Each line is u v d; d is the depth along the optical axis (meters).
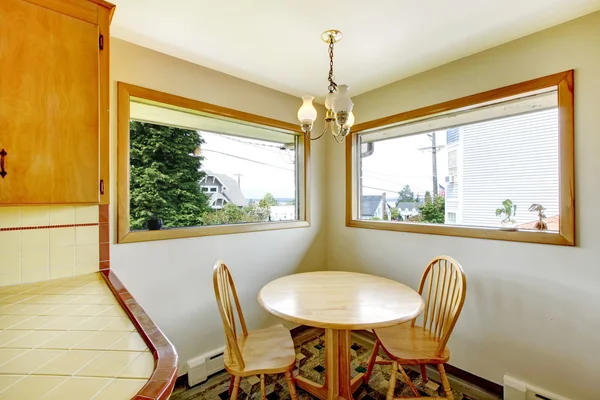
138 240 1.77
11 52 1.12
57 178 1.22
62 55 1.22
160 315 1.86
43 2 1.18
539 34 1.65
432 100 2.14
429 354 1.48
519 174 1.84
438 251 2.12
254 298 2.39
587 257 1.50
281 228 2.59
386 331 1.74
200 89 2.06
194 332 2.01
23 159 1.14
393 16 1.51
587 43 1.50
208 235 2.10
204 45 1.80
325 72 2.19
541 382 1.65
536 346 1.67
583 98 1.51
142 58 1.80
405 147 2.48
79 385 0.58
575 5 1.42
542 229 1.72
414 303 1.47
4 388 0.57
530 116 1.79
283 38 1.72
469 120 2.07
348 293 1.62
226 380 2.01
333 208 2.94
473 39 1.74
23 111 1.14
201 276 2.06
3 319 0.92
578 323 1.53
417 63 2.05
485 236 1.87
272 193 2.68
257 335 1.70
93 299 1.12
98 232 1.55
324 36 1.70
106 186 1.37
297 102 2.71
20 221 1.33
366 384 1.94
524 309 1.71
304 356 2.29
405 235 2.34
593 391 1.48
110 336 0.81
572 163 1.54
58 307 1.03
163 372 0.62
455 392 1.85
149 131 1.97
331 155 2.96
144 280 1.80
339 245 2.88
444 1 1.39
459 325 2.00
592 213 1.49
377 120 2.52
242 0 1.39
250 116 2.35
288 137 2.81
